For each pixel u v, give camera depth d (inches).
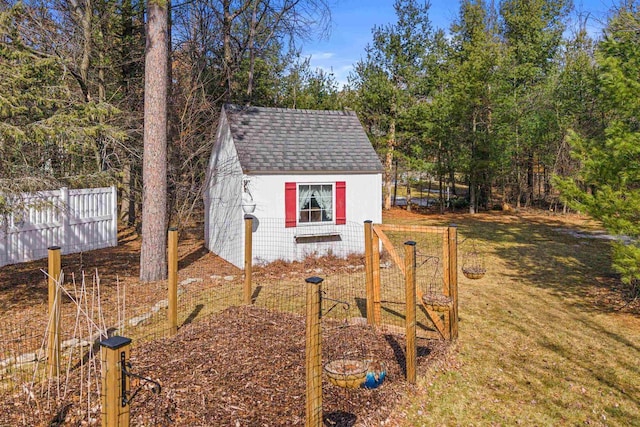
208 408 156.2
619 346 237.3
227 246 443.2
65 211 417.7
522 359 221.1
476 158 813.9
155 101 346.0
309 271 387.5
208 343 218.2
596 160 296.7
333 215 435.5
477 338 246.8
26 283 327.9
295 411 154.9
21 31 456.8
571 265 434.0
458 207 946.1
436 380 194.5
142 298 301.3
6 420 147.0
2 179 271.7
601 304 309.6
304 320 255.9
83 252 457.1
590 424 167.0
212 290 328.2
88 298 296.2
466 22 927.7
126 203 654.5
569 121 772.6
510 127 819.4
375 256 247.6
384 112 880.3
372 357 206.2
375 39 863.7
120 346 94.0
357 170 435.5
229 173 436.1
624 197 291.7
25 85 323.3
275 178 408.2
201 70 631.8
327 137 467.5
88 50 541.6
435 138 847.1
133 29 665.6
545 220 765.3
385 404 167.6
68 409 154.8
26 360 196.5
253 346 214.1
